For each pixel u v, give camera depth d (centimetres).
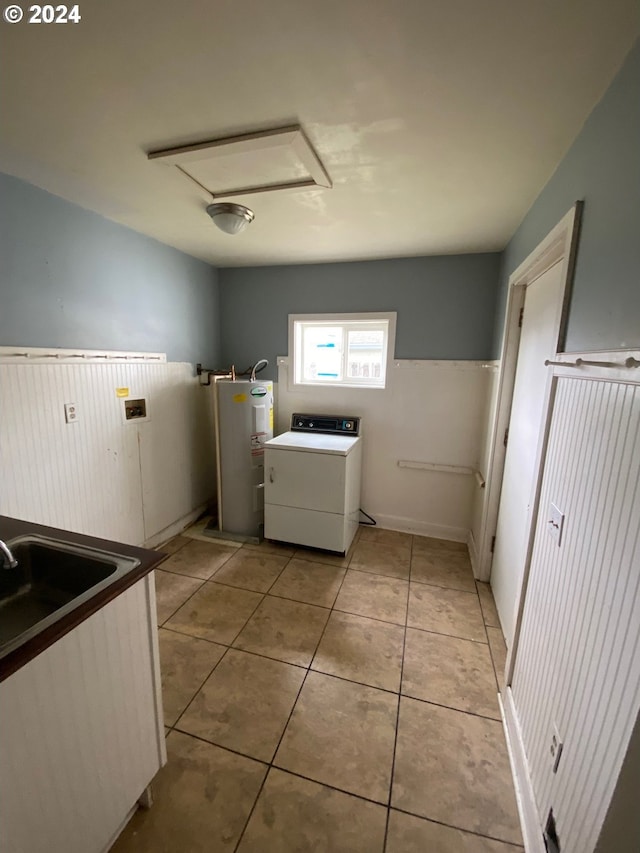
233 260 298
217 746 132
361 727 140
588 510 94
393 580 235
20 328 174
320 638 184
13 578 115
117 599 96
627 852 73
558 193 140
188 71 101
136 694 105
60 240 188
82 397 204
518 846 107
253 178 161
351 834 108
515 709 136
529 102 110
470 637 187
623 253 87
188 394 293
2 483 168
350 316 295
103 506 221
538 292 174
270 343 319
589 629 89
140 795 110
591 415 96
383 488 306
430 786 121
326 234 230
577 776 86
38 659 77
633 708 68
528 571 139
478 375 270
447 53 93
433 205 184
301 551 268
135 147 139
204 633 186
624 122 90
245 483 284
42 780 80
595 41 88
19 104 115
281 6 81
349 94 109
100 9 82
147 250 244
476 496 271
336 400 307
